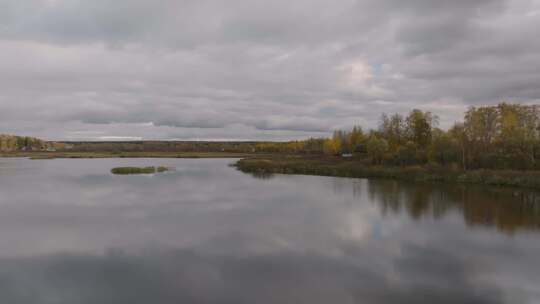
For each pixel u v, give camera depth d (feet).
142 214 91.61
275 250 63.05
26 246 65.67
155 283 49.32
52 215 90.33
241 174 196.24
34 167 249.96
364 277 51.24
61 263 57.00
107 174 195.83
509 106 232.12
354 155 289.94
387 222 82.58
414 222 82.17
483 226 78.23
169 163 306.35
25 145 655.76
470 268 54.54
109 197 117.60
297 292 46.65
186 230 76.18
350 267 54.90
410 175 167.53
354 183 153.07
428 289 47.34
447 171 165.17
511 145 181.98
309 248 64.03
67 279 50.83
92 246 65.51
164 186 144.36
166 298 45.01
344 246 65.00
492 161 173.17
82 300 44.60
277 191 130.52
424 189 132.77
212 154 495.41
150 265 55.98
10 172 207.62
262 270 53.88
